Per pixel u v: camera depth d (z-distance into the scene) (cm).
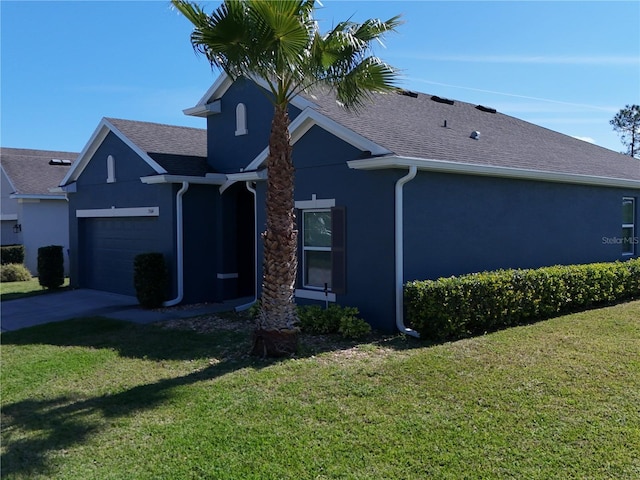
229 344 848
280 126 729
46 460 463
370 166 884
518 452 439
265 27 632
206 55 695
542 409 522
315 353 766
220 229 1341
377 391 589
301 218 1070
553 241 1225
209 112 1415
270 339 751
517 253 1130
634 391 563
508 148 1227
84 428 529
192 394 607
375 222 920
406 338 851
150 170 1347
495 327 895
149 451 469
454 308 830
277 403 566
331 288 1002
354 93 777
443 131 1172
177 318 1100
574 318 953
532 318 962
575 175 1204
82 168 1634
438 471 415
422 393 577
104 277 1594
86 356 806
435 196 952
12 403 618
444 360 691
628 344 751
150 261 1237
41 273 1716
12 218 2489
